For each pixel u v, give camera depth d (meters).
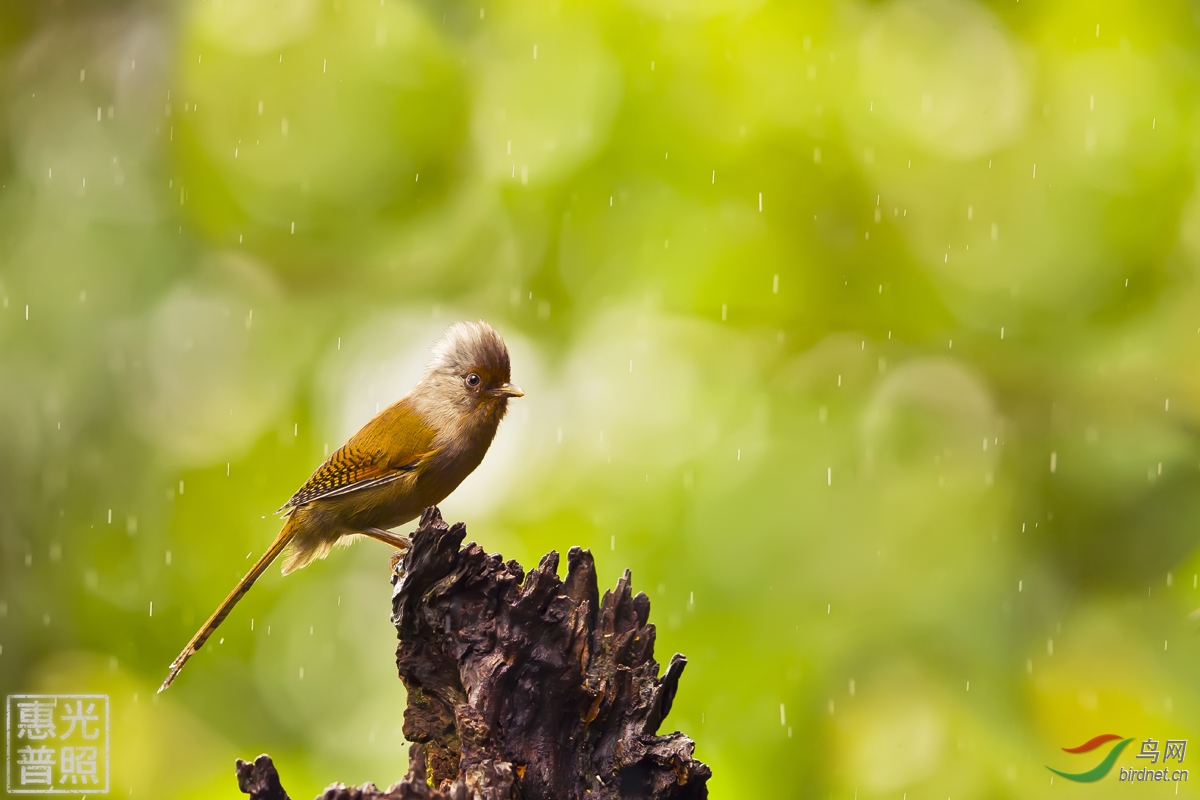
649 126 13.59
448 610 6.66
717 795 11.51
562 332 14.05
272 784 5.92
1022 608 12.59
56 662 13.94
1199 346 13.07
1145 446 13.05
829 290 13.81
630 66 13.69
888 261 13.78
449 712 6.77
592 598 7.04
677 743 6.72
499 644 6.58
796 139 13.47
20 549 13.74
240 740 13.88
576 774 6.67
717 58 13.52
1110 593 12.78
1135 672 12.16
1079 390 13.41
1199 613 10.48
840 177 13.61
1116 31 13.64
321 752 13.70
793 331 13.83
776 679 11.92
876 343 13.85
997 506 13.04
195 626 13.94
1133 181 13.16
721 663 11.99
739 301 13.71
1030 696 12.16
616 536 12.61
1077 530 13.09
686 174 13.64
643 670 6.96
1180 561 12.67
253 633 14.09
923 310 13.86
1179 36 13.62
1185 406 13.05
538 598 6.61
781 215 13.66
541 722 6.59
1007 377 13.63
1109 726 11.91
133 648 14.01
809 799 11.64
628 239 13.73
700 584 12.36
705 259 13.54
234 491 13.93
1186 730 11.80
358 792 5.91
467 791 5.99
